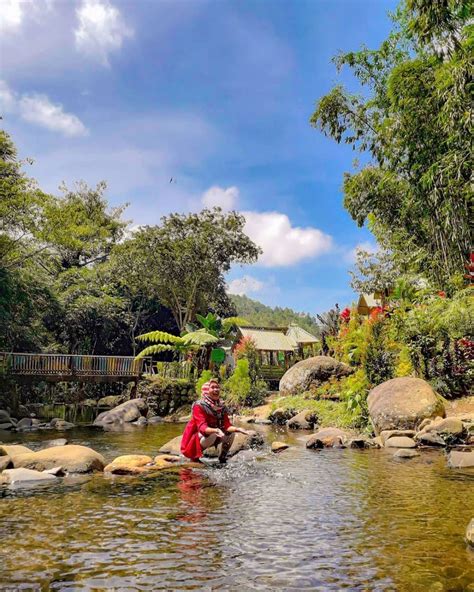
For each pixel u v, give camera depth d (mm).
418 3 9734
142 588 3029
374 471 6812
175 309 39906
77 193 49281
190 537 4004
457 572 3232
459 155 11922
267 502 5168
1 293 23969
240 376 18406
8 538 3984
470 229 13672
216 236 37594
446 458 7766
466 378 12484
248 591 2986
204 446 7848
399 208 18516
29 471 6441
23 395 24797
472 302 11836
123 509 4902
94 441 10852
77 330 35844
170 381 18875
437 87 12492
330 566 3369
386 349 13117
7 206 23094
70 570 3316
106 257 43531
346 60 18375
